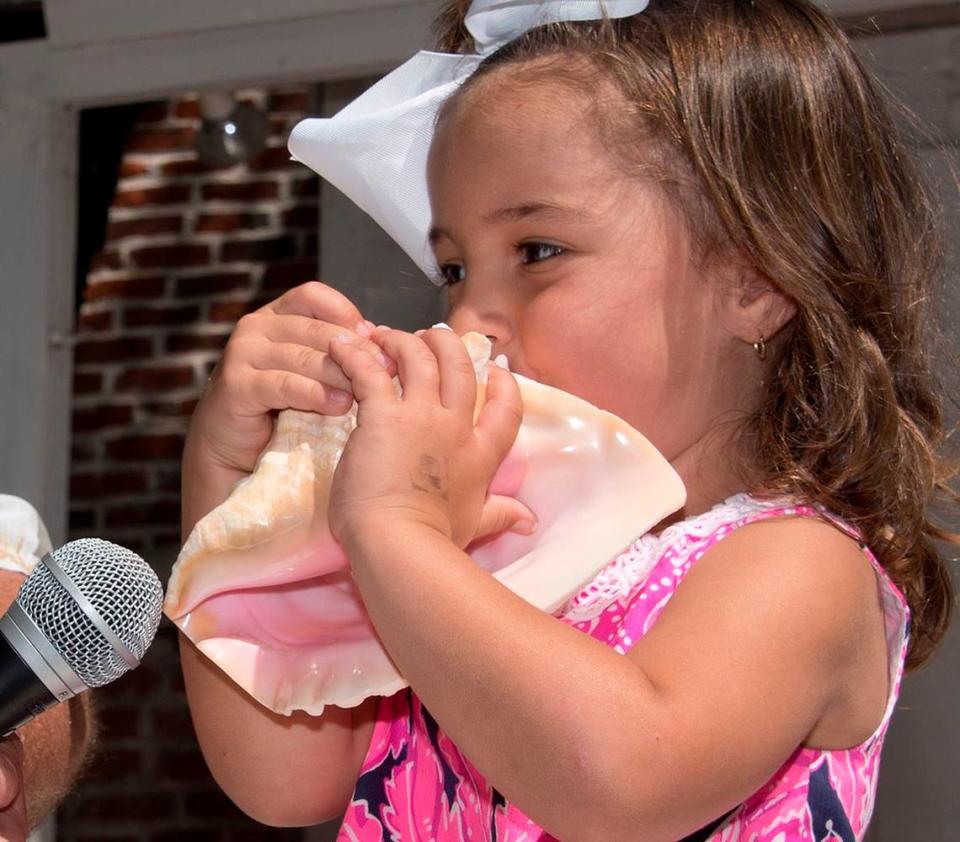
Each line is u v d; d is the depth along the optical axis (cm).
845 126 139
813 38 139
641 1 137
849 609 116
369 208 149
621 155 127
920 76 271
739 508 124
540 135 127
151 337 502
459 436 110
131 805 479
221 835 475
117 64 328
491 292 128
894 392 135
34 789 127
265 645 118
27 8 342
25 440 337
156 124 503
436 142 134
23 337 337
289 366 119
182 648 142
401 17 302
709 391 129
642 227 127
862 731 123
